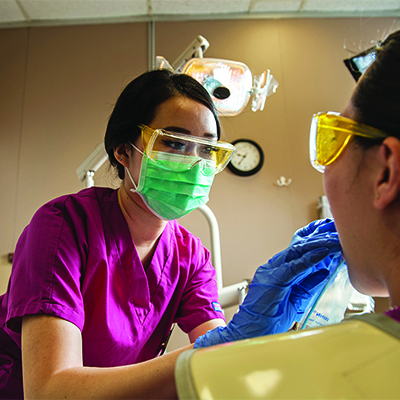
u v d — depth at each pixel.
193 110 1.05
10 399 1.02
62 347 0.76
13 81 3.32
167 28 3.47
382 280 0.48
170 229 1.25
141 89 1.08
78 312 0.84
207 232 3.07
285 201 3.17
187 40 3.44
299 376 0.30
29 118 3.23
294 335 0.36
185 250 1.25
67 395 0.67
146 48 3.41
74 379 0.69
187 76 1.10
